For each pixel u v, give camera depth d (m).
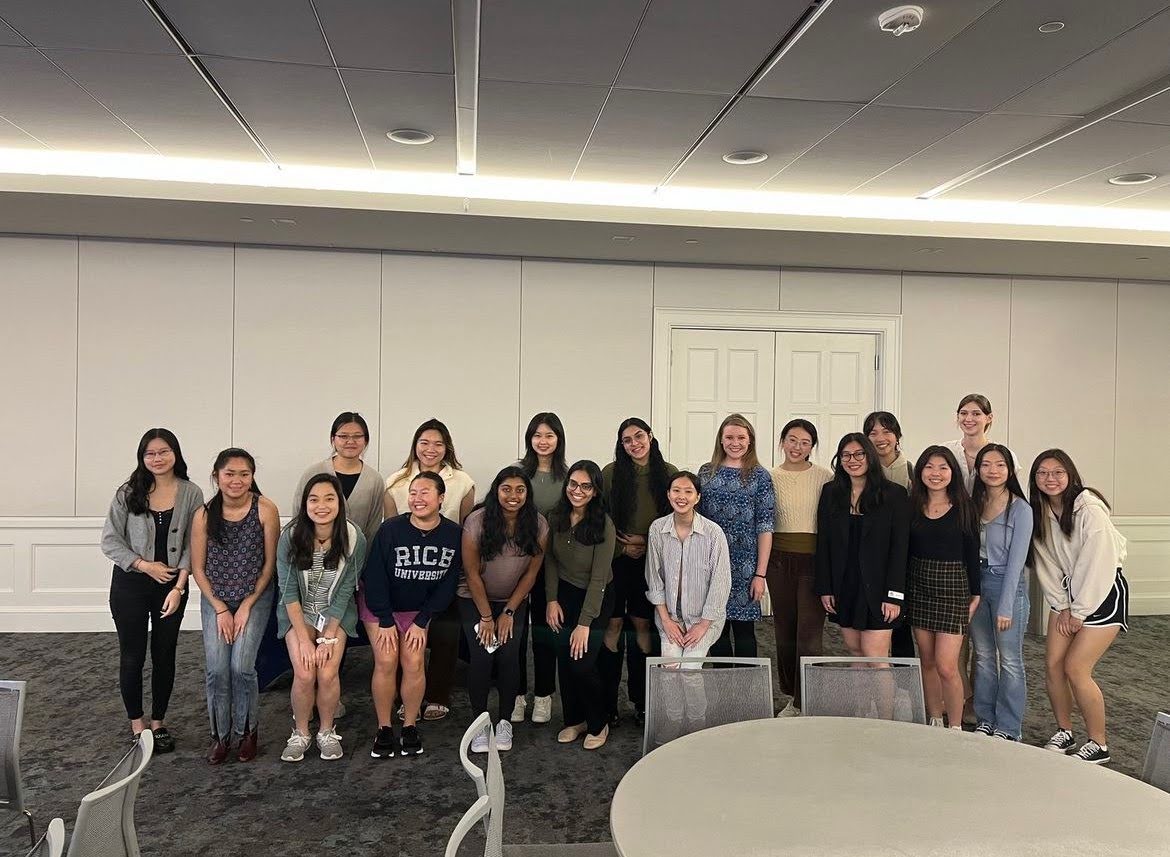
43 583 5.82
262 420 6.07
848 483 3.79
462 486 4.54
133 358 5.94
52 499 5.87
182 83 3.52
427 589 3.74
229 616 3.58
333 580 3.64
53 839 1.48
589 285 6.38
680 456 6.52
